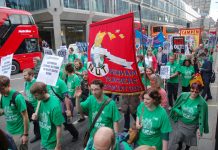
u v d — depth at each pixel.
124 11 42.75
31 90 3.34
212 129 5.38
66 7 30.09
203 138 5.43
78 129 6.07
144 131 3.32
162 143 3.25
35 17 31.88
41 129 3.58
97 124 3.48
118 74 4.13
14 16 16.08
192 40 17.36
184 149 4.93
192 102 4.12
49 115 3.38
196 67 9.34
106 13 37.62
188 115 4.17
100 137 2.24
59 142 3.42
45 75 4.39
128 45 3.97
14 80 13.59
